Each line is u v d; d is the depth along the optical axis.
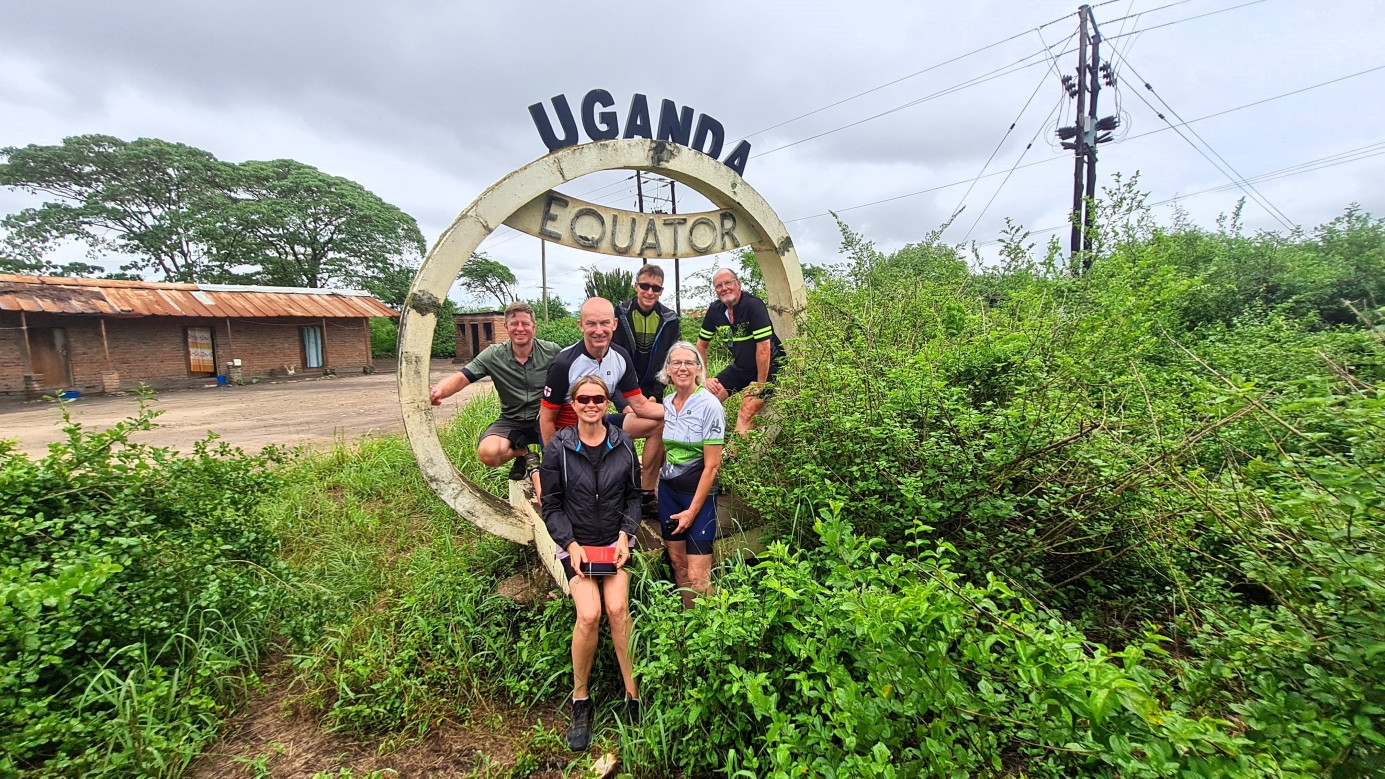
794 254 4.87
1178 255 7.06
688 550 3.24
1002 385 3.60
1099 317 3.96
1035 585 2.85
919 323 4.50
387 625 3.39
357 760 2.59
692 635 2.49
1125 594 2.93
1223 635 2.08
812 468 3.04
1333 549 1.63
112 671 2.64
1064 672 1.62
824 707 1.91
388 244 32.22
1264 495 2.03
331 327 22.89
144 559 3.15
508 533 3.88
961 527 2.87
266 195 30.14
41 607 2.56
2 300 14.86
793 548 3.11
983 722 1.77
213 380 19.31
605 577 2.78
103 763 2.32
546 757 2.57
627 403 3.81
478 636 3.27
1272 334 5.32
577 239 4.05
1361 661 1.57
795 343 3.99
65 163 26.33
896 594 2.03
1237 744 1.43
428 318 3.63
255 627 3.29
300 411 12.53
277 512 4.93
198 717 2.69
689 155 4.25
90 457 3.52
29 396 15.24
